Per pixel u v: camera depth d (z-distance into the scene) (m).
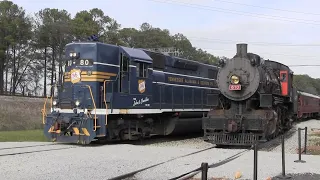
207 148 13.78
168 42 74.44
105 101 14.38
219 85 15.69
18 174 8.30
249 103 15.09
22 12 62.41
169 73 18.16
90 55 14.62
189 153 12.03
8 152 11.57
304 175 8.88
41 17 65.56
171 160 10.55
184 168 9.37
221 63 15.82
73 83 14.77
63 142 14.45
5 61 61.03
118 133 15.12
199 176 8.52
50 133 14.56
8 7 60.91
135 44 72.06
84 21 64.94
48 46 64.62
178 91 18.73
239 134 14.40
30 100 34.81
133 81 15.50
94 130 13.85
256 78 14.88
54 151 11.98
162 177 8.33
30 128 26.86
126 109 15.10
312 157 11.88
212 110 15.55
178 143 16.83
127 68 15.39
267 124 14.30
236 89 14.98
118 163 9.86
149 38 72.88
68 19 66.31
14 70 62.19
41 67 66.12
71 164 9.59
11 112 28.84
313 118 49.69
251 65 15.07
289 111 21.56
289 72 20.23
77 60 14.82
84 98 14.49
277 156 11.80
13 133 20.02
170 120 18.44
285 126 20.19
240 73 15.20
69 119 14.19
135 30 74.75
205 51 86.38
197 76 20.95
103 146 13.55
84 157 10.80
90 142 15.14
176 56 20.28
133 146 13.69
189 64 19.95
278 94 17.38
